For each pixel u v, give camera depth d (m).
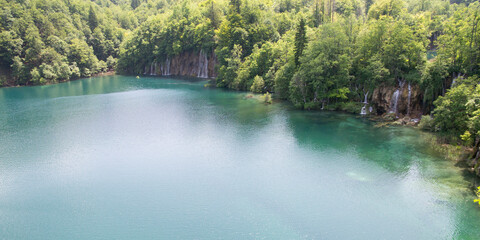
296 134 53.31
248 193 34.44
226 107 76.62
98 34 179.38
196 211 31.36
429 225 27.97
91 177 39.38
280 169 40.00
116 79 147.88
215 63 137.62
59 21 158.88
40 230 29.19
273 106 75.44
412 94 56.72
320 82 66.88
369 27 69.25
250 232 27.84
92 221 30.31
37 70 131.50
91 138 54.41
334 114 65.44
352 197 32.84
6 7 137.62
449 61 53.22
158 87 116.88
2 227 29.77
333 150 45.53
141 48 168.25
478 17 49.06
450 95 45.59
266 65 94.62
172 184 37.00
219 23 136.12
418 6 115.62
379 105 61.78
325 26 67.81
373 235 27.02
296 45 75.25
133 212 31.58
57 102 89.00
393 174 37.25
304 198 33.03
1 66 130.38
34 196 35.12
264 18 117.38
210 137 53.50
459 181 34.62
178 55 156.00
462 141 43.31
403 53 59.00
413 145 45.66
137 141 52.41
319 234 27.36
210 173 39.56
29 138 54.81
